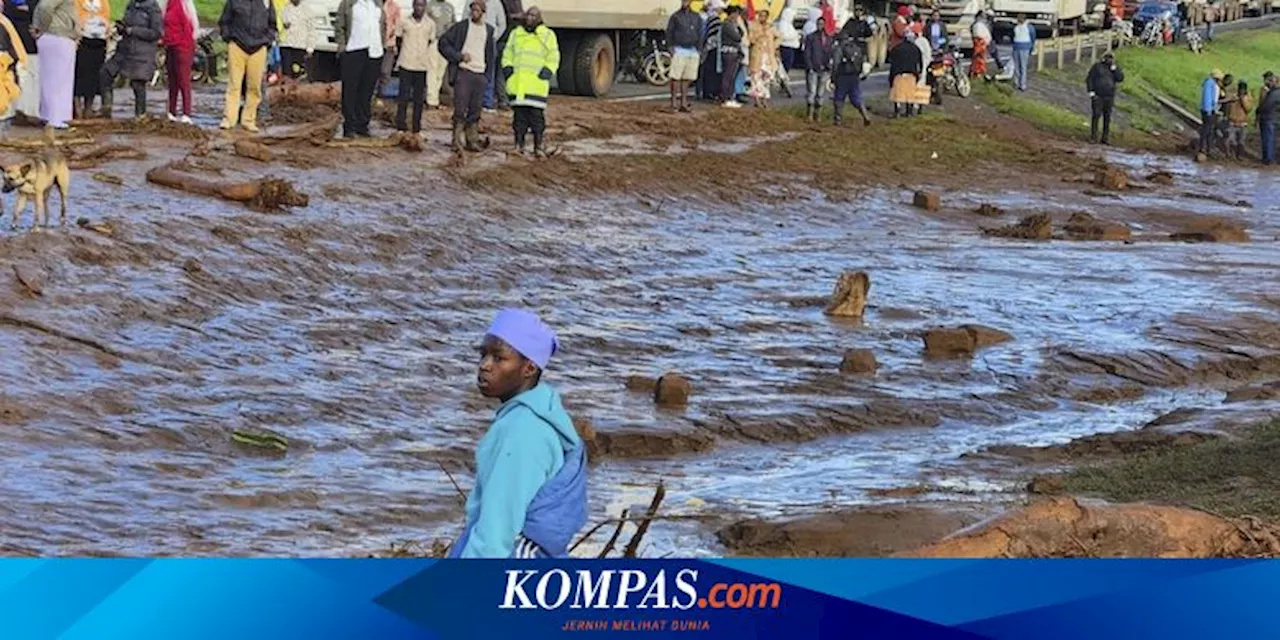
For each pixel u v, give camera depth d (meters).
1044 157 61.28
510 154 42.44
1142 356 29.47
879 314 32.44
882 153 56.00
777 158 51.06
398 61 41.50
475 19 41.31
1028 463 22.14
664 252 36.88
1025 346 30.23
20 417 19.98
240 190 32.59
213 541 16.48
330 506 18.17
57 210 29.23
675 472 21.19
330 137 40.25
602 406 23.92
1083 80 84.25
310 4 49.56
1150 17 114.19
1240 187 63.53
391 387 23.73
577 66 58.69
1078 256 40.78
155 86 51.56
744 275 35.25
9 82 33.41
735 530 17.33
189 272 27.38
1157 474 19.92
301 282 28.95
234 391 22.45
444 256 32.75
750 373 26.81
